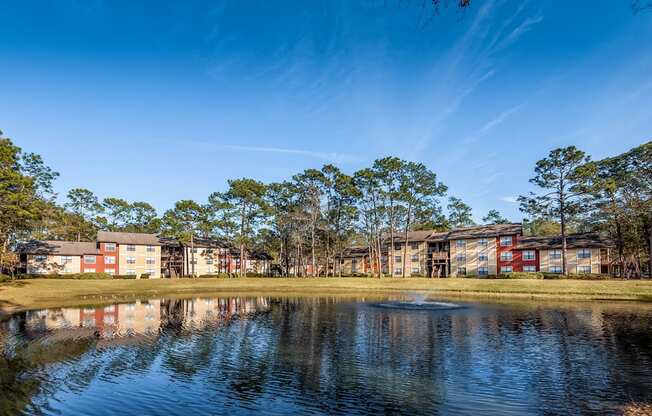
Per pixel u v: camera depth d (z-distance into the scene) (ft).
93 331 84.43
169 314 110.32
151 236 304.30
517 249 258.37
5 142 162.81
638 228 207.10
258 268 351.87
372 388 48.65
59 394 46.88
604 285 161.99
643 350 67.21
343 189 266.16
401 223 287.28
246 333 82.12
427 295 165.58
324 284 205.46
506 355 64.03
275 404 43.65
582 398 45.06
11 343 73.15
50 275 217.97
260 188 272.51
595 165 204.54
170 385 49.88
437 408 42.34
